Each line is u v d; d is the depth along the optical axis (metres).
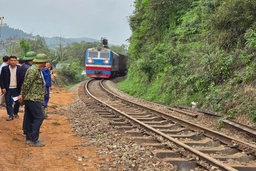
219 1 17.91
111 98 20.20
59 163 6.39
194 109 13.68
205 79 14.66
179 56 19.11
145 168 6.16
